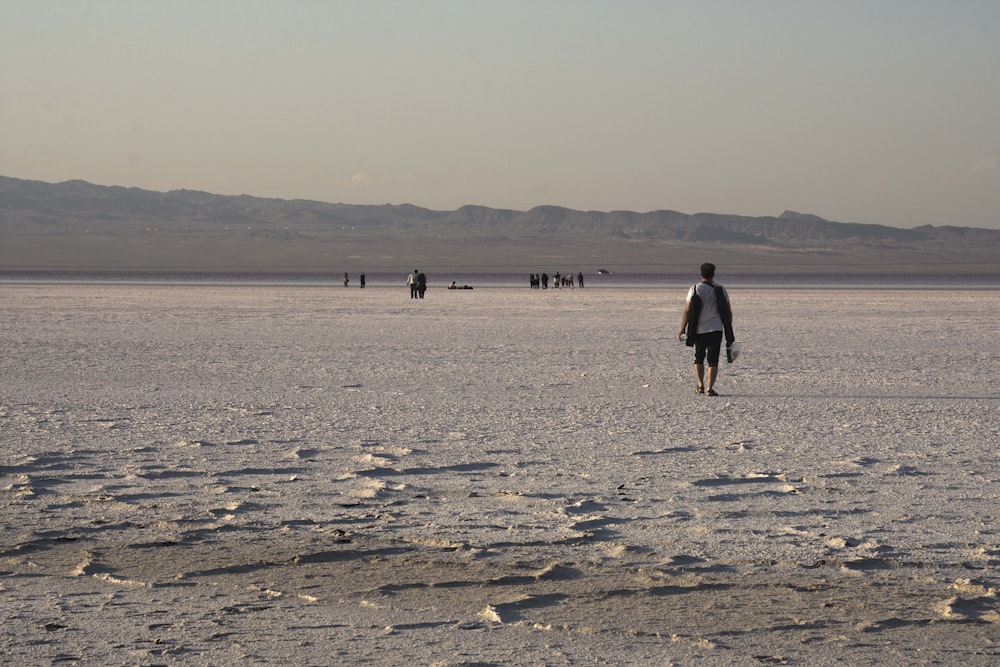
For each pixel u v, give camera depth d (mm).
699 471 16016
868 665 8422
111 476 15602
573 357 38219
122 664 8344
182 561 11227
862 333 53344
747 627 9266
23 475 15641
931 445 18453
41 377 30188
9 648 8680
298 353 39594
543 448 18141
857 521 12875
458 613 9648
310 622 9359
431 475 15781
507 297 119500
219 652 8609
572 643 8883
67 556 11422
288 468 16234
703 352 26641
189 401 24688
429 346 43562
